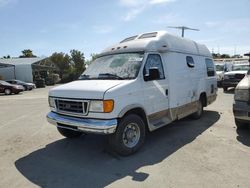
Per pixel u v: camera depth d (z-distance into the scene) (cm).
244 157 498
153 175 432
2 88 2414
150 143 602
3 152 574
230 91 1698
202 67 838
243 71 1677
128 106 511
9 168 483
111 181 416
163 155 523
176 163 479
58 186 405
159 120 619
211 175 424
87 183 412
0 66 3978
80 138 662
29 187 405
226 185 389
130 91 516
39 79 3991
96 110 484
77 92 511
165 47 630
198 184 395
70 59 6334
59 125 548
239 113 602
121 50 615
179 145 581
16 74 4000
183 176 423
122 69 566
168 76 634
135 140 541
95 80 558
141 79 549
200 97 838
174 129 719
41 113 1089
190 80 745
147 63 572
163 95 615
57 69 5472
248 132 669
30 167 485
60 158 528
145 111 558
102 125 473
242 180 404
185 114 728
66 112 535
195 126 746
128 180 417
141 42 600
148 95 565
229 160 484
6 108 1304
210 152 529
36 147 604
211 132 677
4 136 710
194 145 577
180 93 688
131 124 530
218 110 995
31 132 745
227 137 629
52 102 573
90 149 576
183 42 741
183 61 711
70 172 457
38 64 4381
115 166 476
